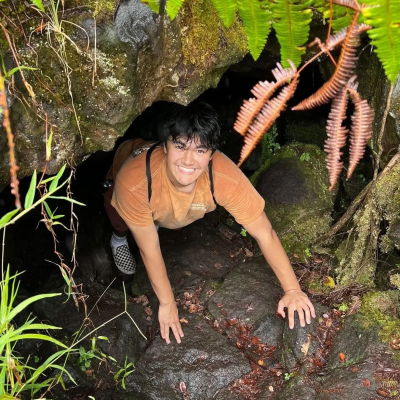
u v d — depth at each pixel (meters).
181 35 2.38
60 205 4.45
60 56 2.03
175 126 2.36
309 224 4.00
